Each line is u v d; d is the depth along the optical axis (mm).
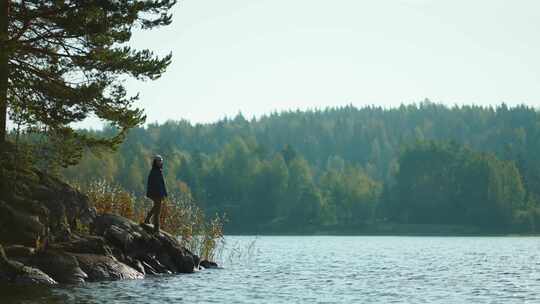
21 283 22000
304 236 136000
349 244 79688
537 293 23156
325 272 32000
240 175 160500
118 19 26844
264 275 29359
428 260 43688
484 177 152125
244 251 51875
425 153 164125
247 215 153625
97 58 26688
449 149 169625
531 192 161625
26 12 26625
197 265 30969
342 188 165250
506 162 168875
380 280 27844
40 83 26828
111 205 30969
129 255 27188
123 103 27656
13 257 22969
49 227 25203
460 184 154000
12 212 24188
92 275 23984
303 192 154250
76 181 31688
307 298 21188
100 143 28469
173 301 19516
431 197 154500
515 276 30234
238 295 21562
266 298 20969
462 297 21906
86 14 26172
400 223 153375
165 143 170750
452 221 151500
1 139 26234
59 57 27188
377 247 69375
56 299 18781
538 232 143375
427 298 21578
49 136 27719
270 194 155750
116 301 18891
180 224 32375
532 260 43812
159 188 28703
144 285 23234
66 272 23203
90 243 25531
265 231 149625
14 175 25531
